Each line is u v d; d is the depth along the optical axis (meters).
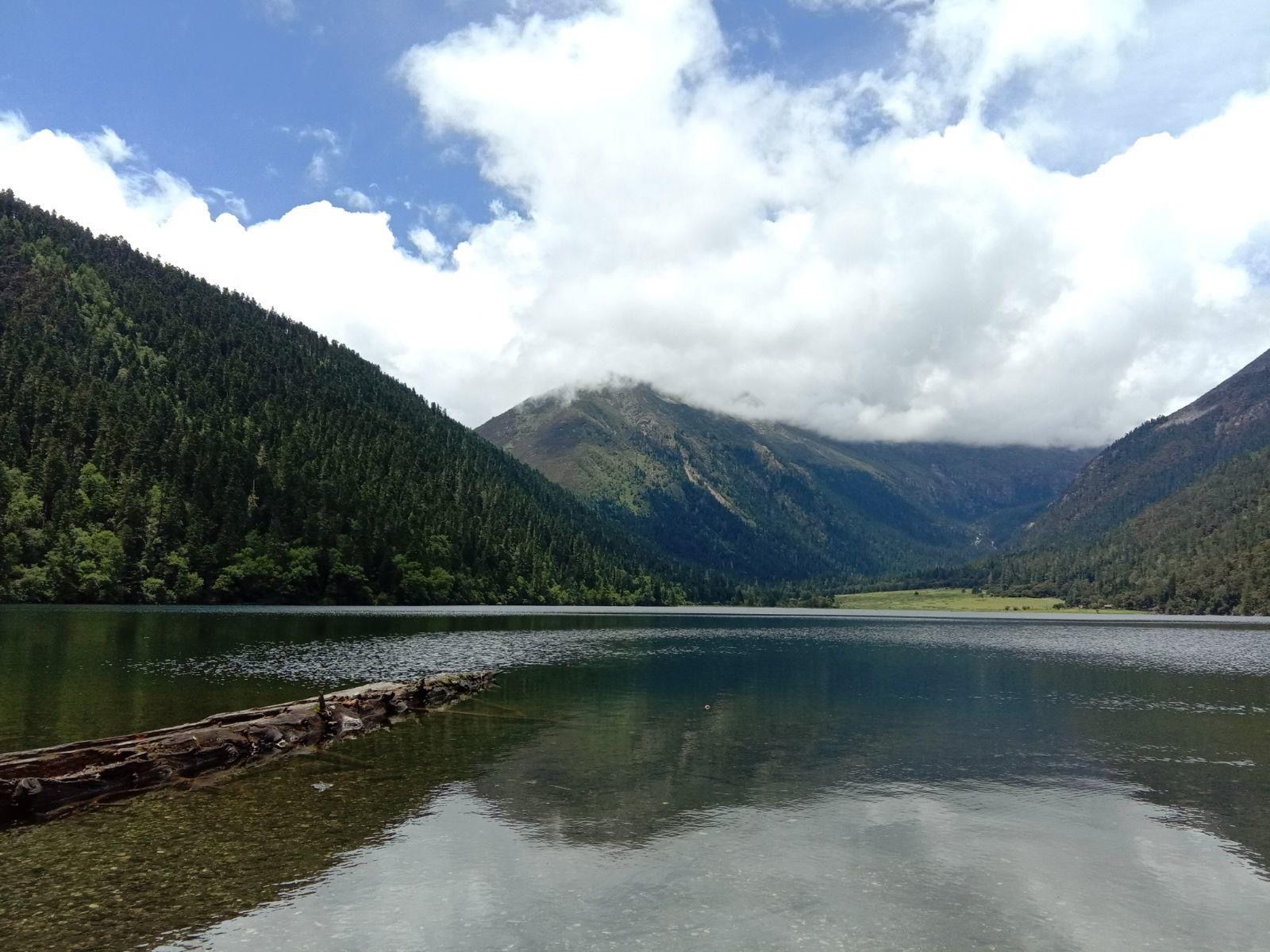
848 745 38.62
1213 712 50.72
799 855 23.03
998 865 22.66
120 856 21.81
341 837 23.75
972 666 80.44
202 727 33.16
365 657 72.06
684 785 30.64
